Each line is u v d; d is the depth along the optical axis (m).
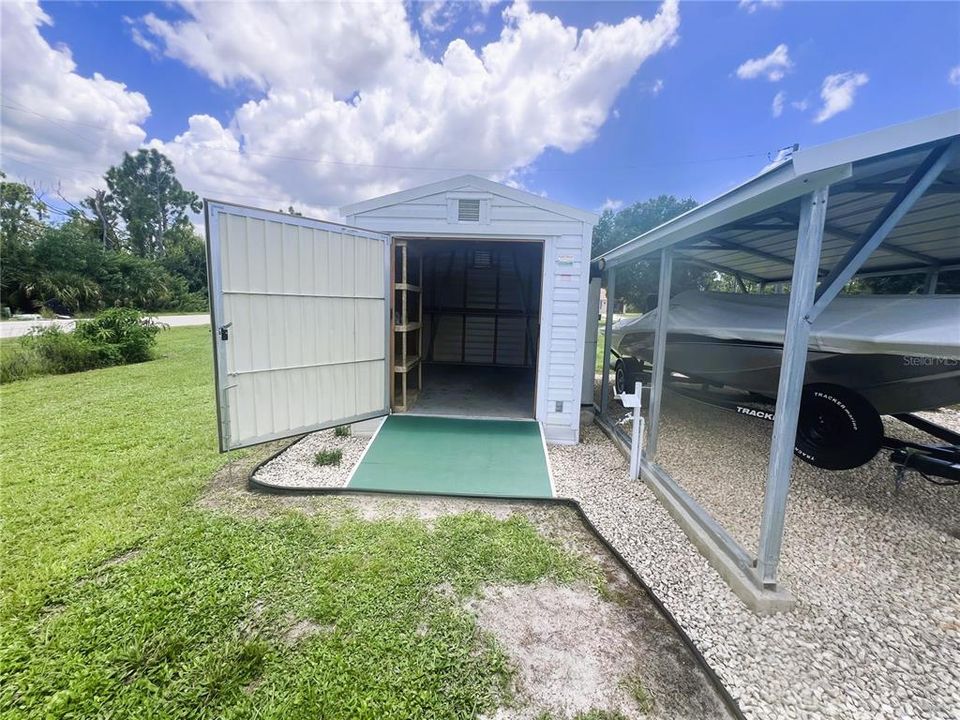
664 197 26.86
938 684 1.79
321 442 4.47
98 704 1.60
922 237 3.98
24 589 2.16
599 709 1.65
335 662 1.79
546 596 2.26
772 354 4.41
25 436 4.52
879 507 3.34
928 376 3.46
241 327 3.39
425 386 6.82
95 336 9.00
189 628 1.95
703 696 1.72
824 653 1.94
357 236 4.19
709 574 2.48
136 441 4.39
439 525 2.91
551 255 4.47
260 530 2.78
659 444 4.71
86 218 31.47
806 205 1.99
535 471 3.79
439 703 1.64
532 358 8.88
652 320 6.23
